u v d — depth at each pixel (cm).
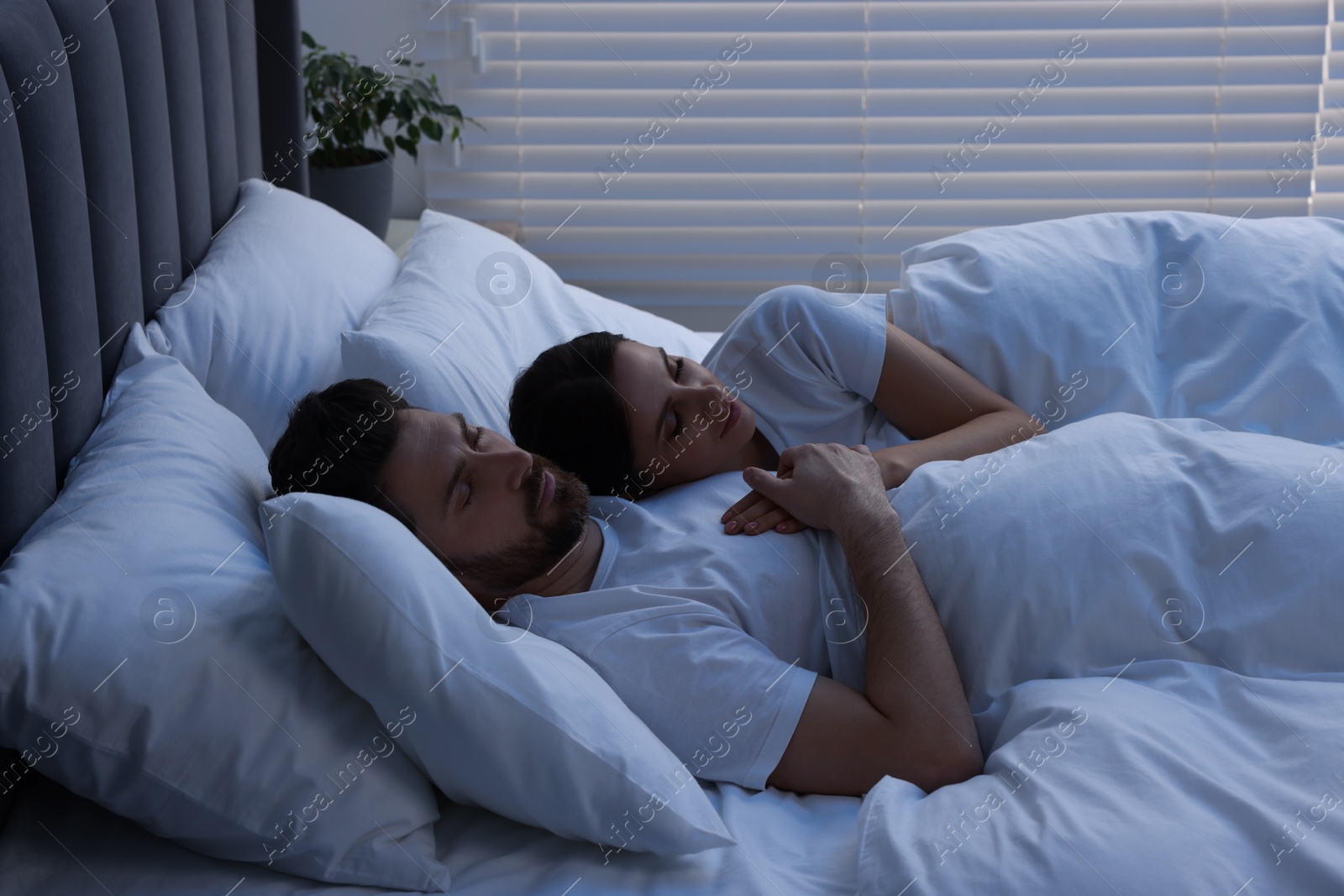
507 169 269
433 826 99
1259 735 91
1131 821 82
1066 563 104
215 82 167
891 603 104
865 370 138
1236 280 141
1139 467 109
